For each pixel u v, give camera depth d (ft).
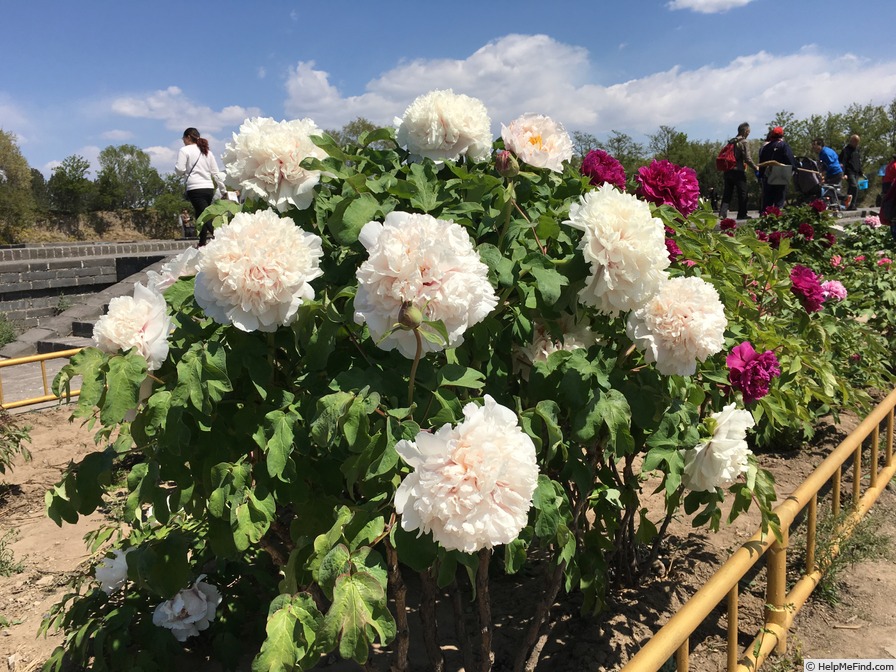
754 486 7.65
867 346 17.19
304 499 6.26
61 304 38.34
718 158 43.75
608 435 7.36
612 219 5.90
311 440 6.00
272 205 6.55
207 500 6.48
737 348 7.52
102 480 6.53
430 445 4.65
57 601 11.26
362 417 5.14
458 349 6.33
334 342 5.88
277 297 5.54
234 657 8.54
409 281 4.89
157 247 57.31
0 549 12.82
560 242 7.07
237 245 5.44
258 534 5.87
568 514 6.50
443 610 9.86
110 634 8.25
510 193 6.59
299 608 5.07
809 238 22.58
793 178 46.16
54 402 22.61
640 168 7.99
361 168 7.44
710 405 8.57
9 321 35.17
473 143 7.18
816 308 12.01
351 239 6.23
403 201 6.88
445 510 4.42
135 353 5.51
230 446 6.41
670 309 6.18
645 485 13.53
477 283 5.07
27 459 16.67
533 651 8.15
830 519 11.19
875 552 11.27
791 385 11.75
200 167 33.24
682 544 11.65
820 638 9.39
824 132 145.07
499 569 10.69
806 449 15.61
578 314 6.76
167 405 5.59
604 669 8.54
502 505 4.61
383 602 4.58
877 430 12.12
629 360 7.42
